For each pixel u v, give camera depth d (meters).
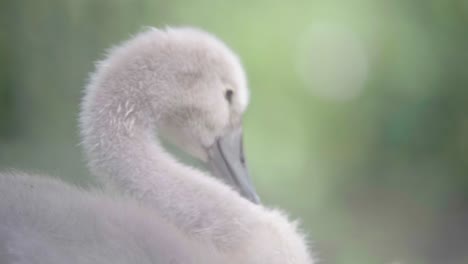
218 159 7.63
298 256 6.92
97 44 12.86
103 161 7.16
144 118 7.23
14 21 12.88
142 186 7.00
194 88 7.36
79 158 12.00
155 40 7.36
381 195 14.96
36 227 5.88
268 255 6.71
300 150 13.98
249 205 7.00
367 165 14.90
